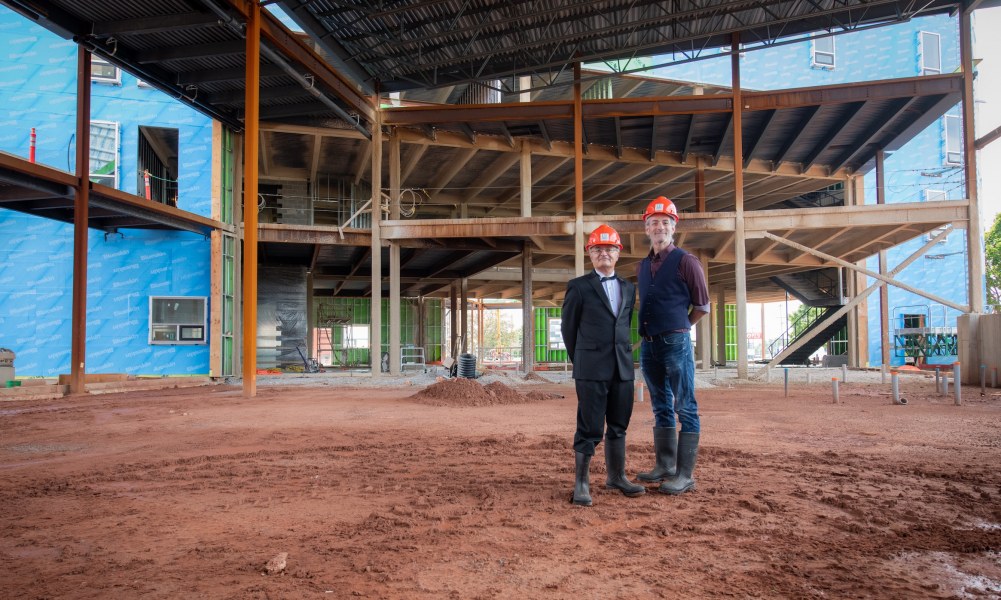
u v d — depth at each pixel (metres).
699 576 2.96
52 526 3.95
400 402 13.21
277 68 19.12
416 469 5.81
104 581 2.95
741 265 20.14
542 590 2.80
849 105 21.33
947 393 14.55
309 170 28.66
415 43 19.72
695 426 4.79
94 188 16.70
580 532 3.72
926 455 6.35
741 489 4.82
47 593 2.80
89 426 9.38
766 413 10.57
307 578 2.97
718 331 40.47
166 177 27.38
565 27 19.61
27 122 21.11
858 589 2.79
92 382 19.03
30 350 20.27
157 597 2.74
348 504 4.49
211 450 7.04
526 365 23.70
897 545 3.42
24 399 14.62
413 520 4.00
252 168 15.25
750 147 24.98
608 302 4.50
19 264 20.39
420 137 23.05
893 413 10.51
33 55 21.20
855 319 30.00
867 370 27.09
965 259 32.78
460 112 21.77
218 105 21.62
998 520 3.92
